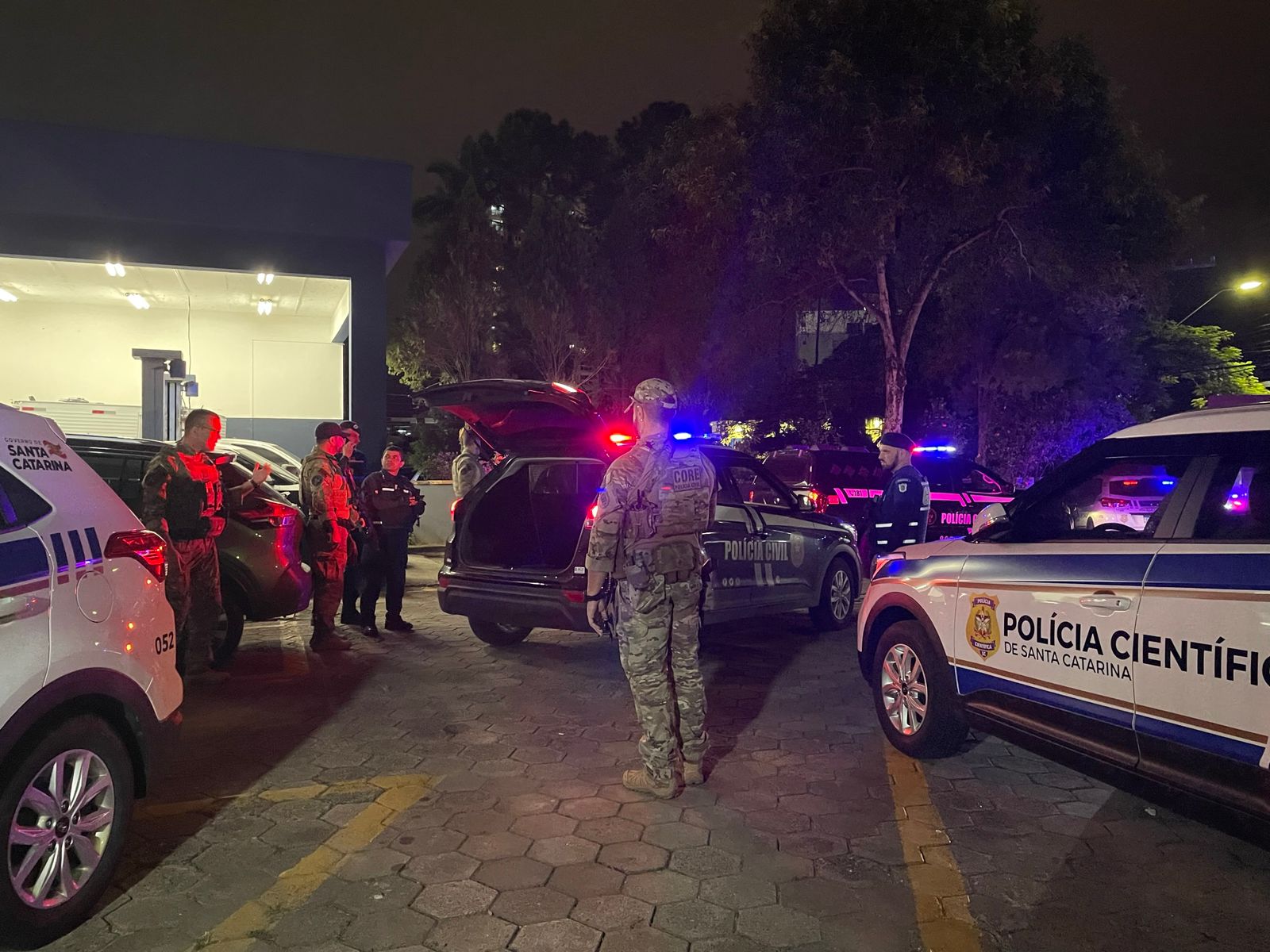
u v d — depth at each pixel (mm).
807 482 12820
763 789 4477
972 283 18781
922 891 3445
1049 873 3604
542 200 27203
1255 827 3127
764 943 3066
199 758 4836
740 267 17266
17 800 2850
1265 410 3566
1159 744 3465
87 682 3117
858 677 6785
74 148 12195
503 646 7562
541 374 27531
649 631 4285
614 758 4887
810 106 15102
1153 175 16062
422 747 5039
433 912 3248
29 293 15711
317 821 4031
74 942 3018
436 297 26719
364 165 13594
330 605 7316
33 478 3195
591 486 7258
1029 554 4230
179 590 5793
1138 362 23547
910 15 14672
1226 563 3324
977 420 24125
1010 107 14961
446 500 15883
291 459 14453
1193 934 3162
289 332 18188
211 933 3090
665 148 17828
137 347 17250
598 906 3299
